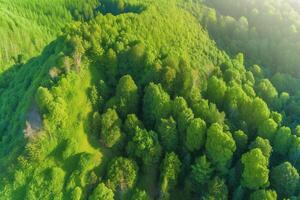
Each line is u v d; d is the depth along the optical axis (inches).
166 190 4717.0
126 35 5620.1
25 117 5034.5
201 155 4918.8
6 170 4761.3
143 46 5388.8
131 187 4692.4
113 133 4847.4
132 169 4709.6
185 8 7593.5
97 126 4936.0
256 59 7199.8
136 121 4960.6
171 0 7613.2
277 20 7760.8
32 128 4849.9
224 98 5442.9
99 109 5108.3
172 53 5713.6
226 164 4793.3
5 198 4628.4
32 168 4722.0
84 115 4985.2
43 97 4842.5
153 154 4790.8
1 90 6250.0
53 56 5413.4
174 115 5032.0
